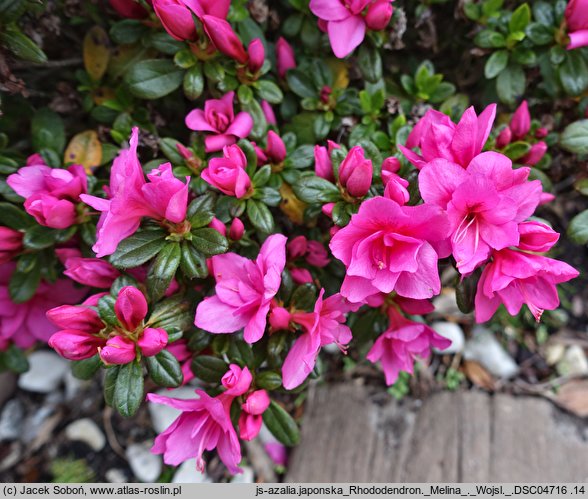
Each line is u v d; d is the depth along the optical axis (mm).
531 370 437
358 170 245
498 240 232
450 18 359
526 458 387
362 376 431
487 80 358
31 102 364
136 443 422
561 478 378
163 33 299
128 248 245
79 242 300
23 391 449
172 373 245
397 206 223
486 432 399
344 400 419
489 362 435
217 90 307
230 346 268
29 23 313
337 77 333
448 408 412
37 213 263
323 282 315
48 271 304
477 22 331
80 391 445
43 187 273
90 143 327
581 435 399
